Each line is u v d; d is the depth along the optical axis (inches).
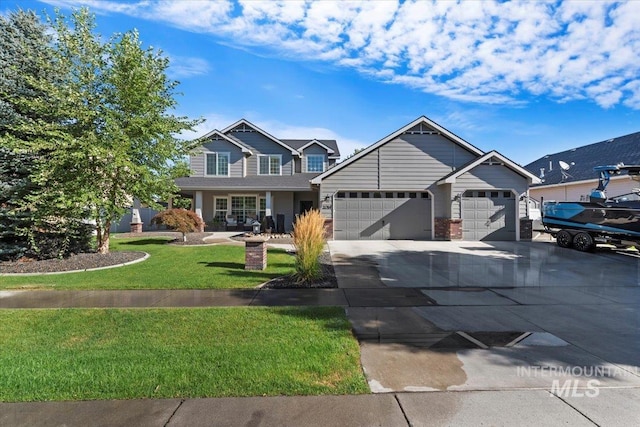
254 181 805.2
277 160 853.2
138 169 368.8
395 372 126.6
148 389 112.0
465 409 102.9
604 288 266.8
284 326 172.9
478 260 401.1
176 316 188.2
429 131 634.8
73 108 359.3
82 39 370.9
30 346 147.9
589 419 98.0
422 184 631.8
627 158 743.1
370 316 194.9
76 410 101.4
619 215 437.1
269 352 140.3
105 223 413.1
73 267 335.3
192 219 579.8
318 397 109.3
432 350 147.6
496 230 606.9
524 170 595.5
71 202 333.4
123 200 412.8
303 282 273.9
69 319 183.6
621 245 431.5
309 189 769.6
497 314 199.9
